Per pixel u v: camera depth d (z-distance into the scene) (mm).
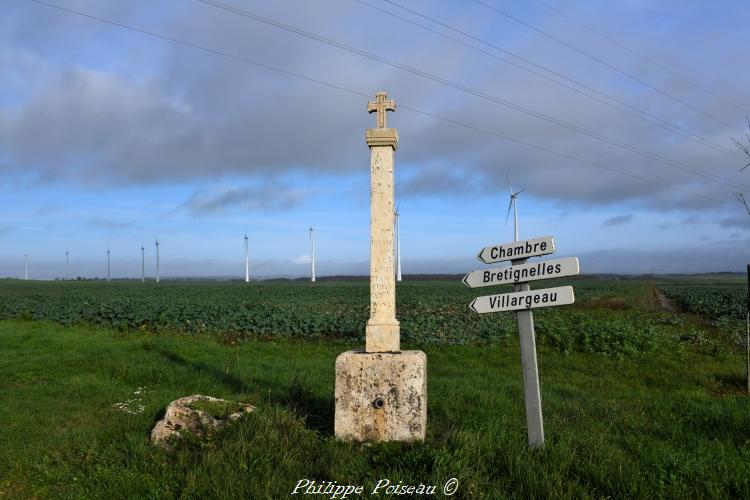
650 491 5332
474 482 5383
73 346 16203
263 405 8164
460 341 17141
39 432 7809
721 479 5648
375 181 7340
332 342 18125
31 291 62781
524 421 7855
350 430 6820
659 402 9727
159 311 24922
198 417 7223
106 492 5684
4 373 12000
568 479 5559
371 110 7453
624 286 78312
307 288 75375
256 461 5984
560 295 6301
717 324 24922
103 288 76562
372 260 7285
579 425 7898
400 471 5609
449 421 7719
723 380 12930
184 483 5691
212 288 77125
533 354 6527
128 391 10352
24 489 5930
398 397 6773
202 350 15680
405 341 17609
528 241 6562
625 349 15602
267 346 16969
